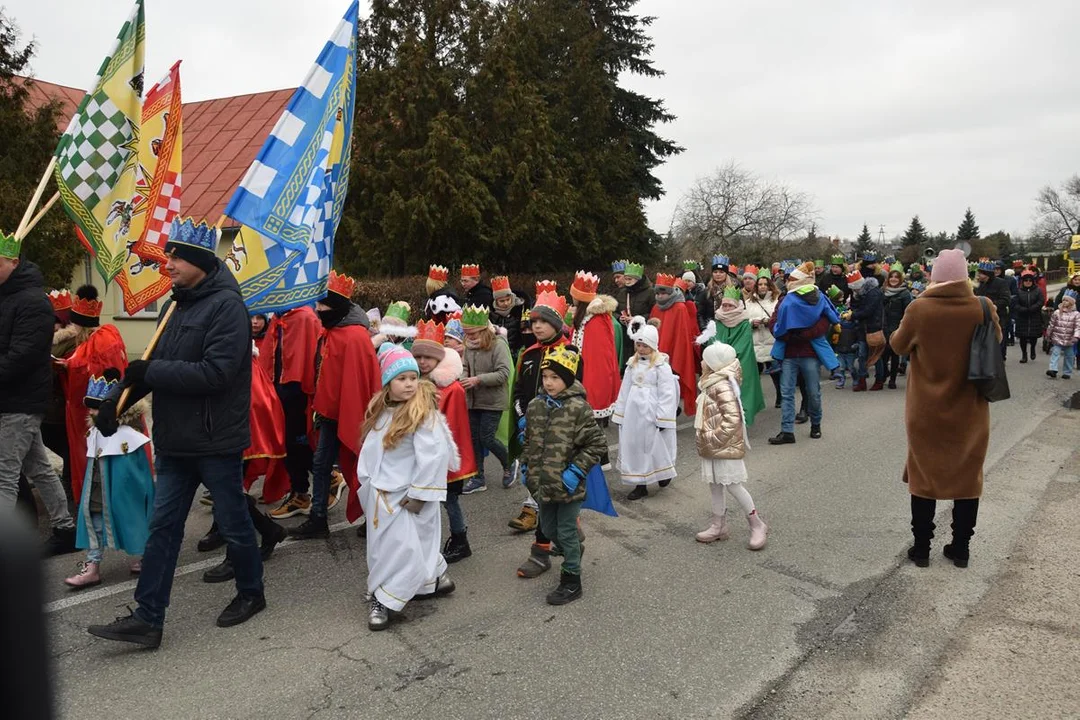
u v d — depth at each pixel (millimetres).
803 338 8641
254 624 4352
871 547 5422
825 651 3969
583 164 23766
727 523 6023
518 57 21500
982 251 76125
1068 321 13156
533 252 21500
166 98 5941
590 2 28516
